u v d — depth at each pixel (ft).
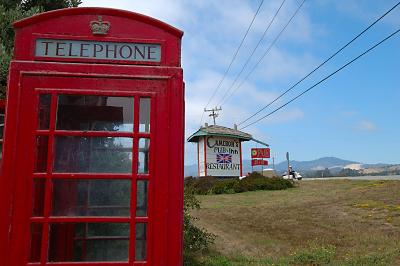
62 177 11.66
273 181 82.94
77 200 11.84
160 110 12.29
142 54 12.57
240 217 46.16
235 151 100.07
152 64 12.56
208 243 31.63
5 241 11.43
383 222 38.88
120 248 11.93
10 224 11.48
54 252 11.71
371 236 33.81
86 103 12.19
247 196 71.46
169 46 12.72
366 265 26.25
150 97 12.31
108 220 11.71
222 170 97.25
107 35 12.53
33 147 11.76
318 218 43.14
